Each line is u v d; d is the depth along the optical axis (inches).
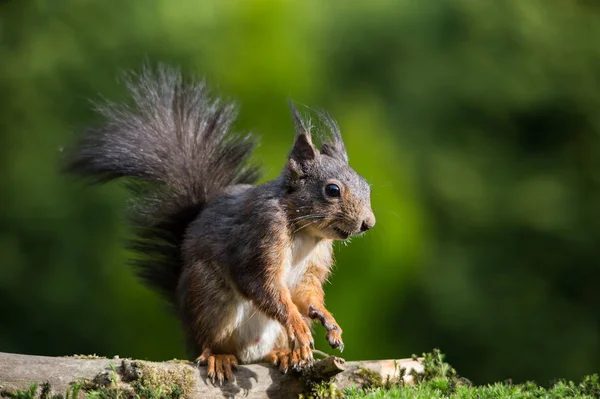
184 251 326.0
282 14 609.6
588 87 761.6
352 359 541.3
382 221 551.5
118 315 589.9
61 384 271.4
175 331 579.8
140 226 360.5
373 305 542.3
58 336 612.4
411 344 619.2
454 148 724.0
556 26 778.2
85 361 277.0
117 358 284.2
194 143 362.3
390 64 724.0
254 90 578.6
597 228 715.4
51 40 691.4
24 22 702.5
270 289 304.3
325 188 311.3
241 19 609.3
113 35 685.9
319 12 672.4
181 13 672.4
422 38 737.6
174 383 282.2
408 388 291.4
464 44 753.6
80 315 611.8
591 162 753.6
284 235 308.2
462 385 305.1
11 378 270.8
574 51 769.6
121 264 606.9
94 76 674.8
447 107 733.3
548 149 756.6
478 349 649.6
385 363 305.4
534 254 700.0
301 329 298.4
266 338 323.3
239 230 310.7
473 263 681.6
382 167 569.9
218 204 327.6
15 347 612.4
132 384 275.7
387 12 732.7
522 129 760.3
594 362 663.1
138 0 695.7
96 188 636.1
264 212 308.3
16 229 637.9
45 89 675.4
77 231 633.6
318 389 289.3
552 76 761.6
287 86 581.6
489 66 749.3
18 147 662.5
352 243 541.6
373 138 580.1
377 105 682.2
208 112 370.9
